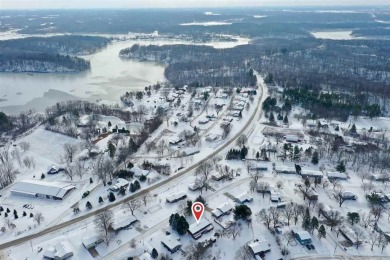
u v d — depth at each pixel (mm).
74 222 145875
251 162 191500
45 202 162500
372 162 191000
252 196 160750
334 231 137125
